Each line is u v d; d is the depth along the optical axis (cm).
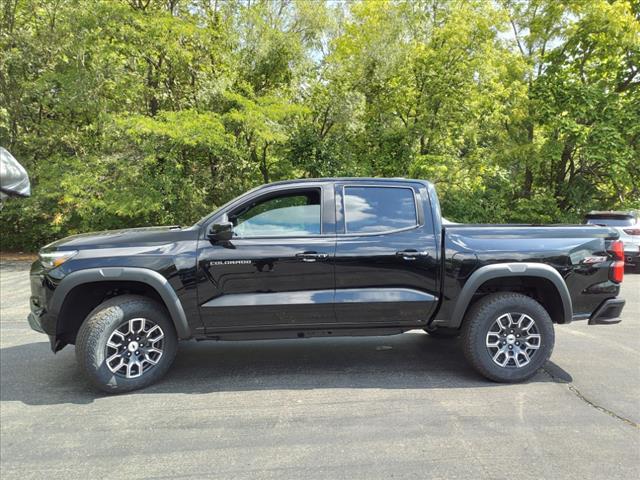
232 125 1286
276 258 396
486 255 409
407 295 406
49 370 446
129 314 385
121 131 1256
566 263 414
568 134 1573
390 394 383
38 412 353
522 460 278
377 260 404
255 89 1429
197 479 262
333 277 402
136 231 419
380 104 1543
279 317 400
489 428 320
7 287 951
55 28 1379
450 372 436
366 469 270
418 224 418
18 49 1403
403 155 1498
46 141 1441
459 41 1391
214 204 1440
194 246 396
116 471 271
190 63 1316
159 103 1402
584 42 1628
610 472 264
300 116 1391
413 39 1445
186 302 392
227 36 1321
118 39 1268
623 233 1140
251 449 295
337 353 498
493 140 1702
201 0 1406
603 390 388
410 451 290
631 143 1623
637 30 1507
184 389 397
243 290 397
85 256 383
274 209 416
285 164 1435
